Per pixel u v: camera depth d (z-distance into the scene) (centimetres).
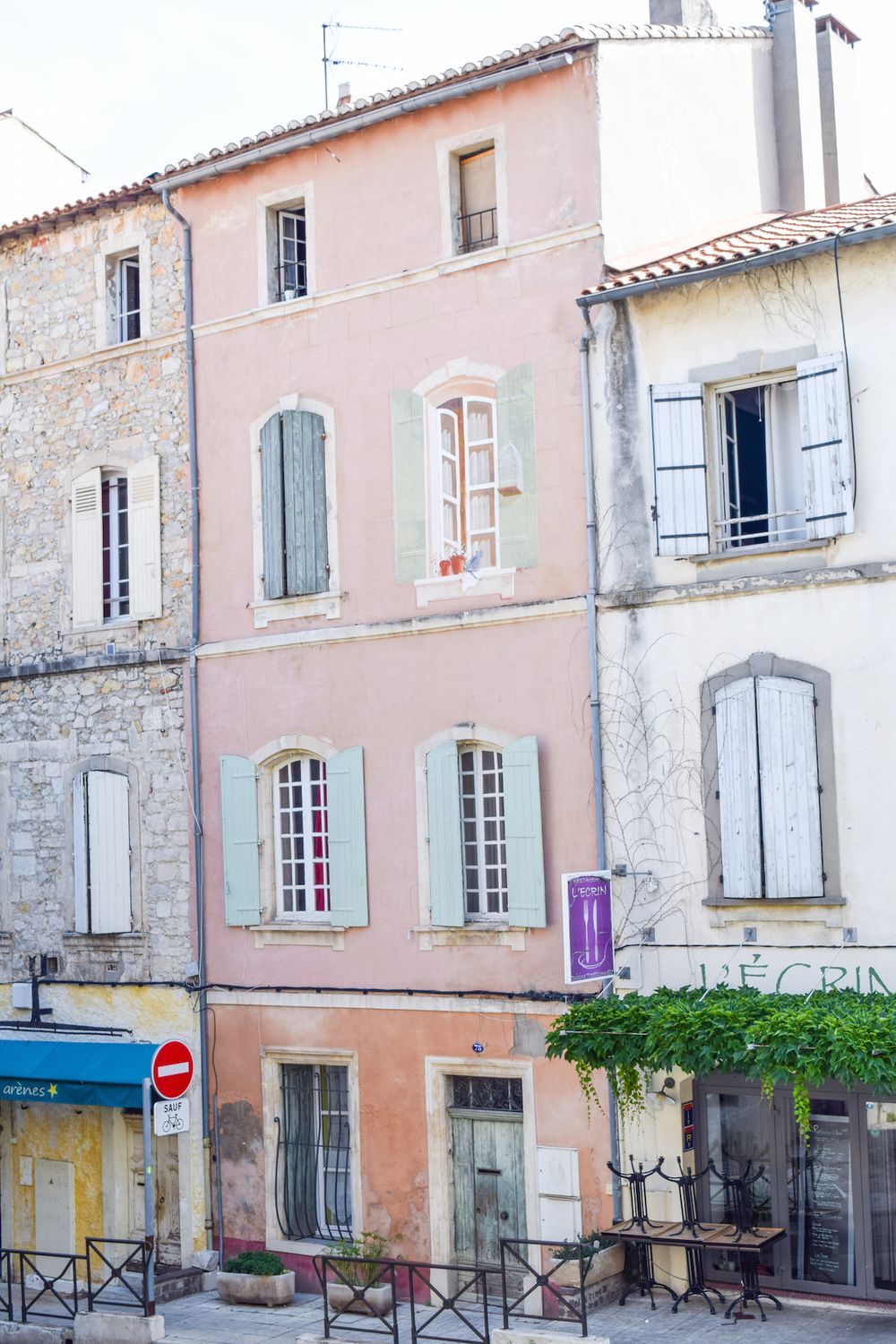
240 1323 1586
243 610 1870
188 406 1933
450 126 1738
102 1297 1803
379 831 1736
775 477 1541
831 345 1472
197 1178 1847
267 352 1869
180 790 1912
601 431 1603
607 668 1581
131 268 2062
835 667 1450
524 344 1662
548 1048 1472
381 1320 1439
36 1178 2022
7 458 2116
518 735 1639
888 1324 1370
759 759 1480
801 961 1455
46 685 2047
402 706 1727
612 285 1561
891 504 1433
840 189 2166
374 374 1777
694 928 1514
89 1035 1966
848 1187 1456
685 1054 1380
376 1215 1709
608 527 1593
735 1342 1327
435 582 1711
